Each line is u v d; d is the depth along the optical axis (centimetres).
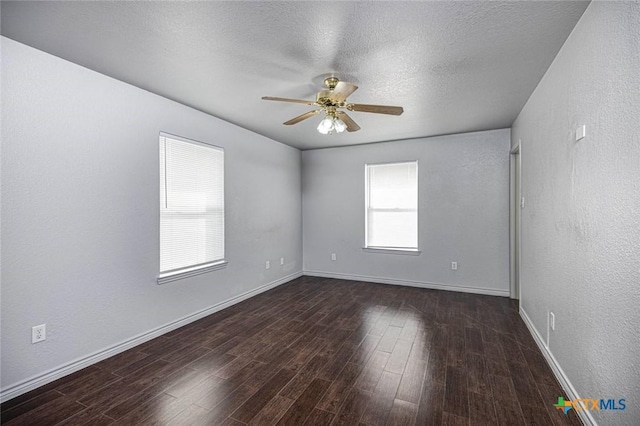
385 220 495
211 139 355
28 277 204
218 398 198
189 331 306
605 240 149
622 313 134
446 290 450
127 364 241
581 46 175
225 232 378
